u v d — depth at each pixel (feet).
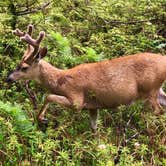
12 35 28.35
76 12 32.78
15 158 22.53
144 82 24.67
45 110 24.16
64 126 24.18
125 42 30.83
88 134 24.54
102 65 24.66
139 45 31.09
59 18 32.09
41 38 24.13
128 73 24.52
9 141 22.45
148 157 24.63
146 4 34.99
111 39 31.24
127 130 25.72
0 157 22.58
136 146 24.26
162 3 34.78
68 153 23.08
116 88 24.39
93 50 28.30
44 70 24.49
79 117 25.43
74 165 22.72
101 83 24.35
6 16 29.04
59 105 25.27
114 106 25.02
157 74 24.76
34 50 24.11
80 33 32.19
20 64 24.34
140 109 26.48
